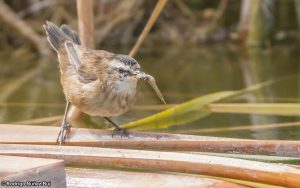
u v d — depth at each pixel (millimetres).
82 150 7734
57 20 20203
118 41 20531
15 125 9289
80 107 10031
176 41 20750
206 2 21531
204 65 17703
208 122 11578
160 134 8977
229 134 10742
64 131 9102
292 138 10406
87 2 10953
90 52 10109
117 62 9711
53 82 15828
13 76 16672
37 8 20141
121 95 9766
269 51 19500
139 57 19094
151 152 7648
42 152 7770
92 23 11070
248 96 13641
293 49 19672
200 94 14117
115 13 20484
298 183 6973
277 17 20484
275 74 16047
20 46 20047
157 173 7523
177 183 7219
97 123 11672
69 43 10367
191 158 7477
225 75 16203
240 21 20391
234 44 20484
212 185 7133
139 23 20797
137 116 12273
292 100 13055
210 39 20906
